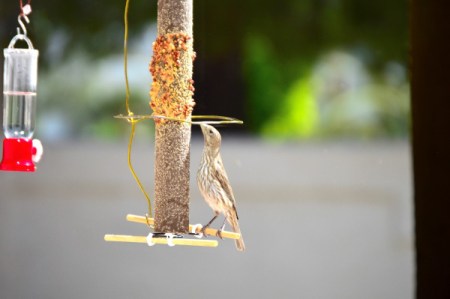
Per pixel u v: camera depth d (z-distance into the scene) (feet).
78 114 56.34
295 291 43.70
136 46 55.26
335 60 57.06
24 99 26.71
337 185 44.50
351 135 58.85
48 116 56.03
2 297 43.09
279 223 44.04
